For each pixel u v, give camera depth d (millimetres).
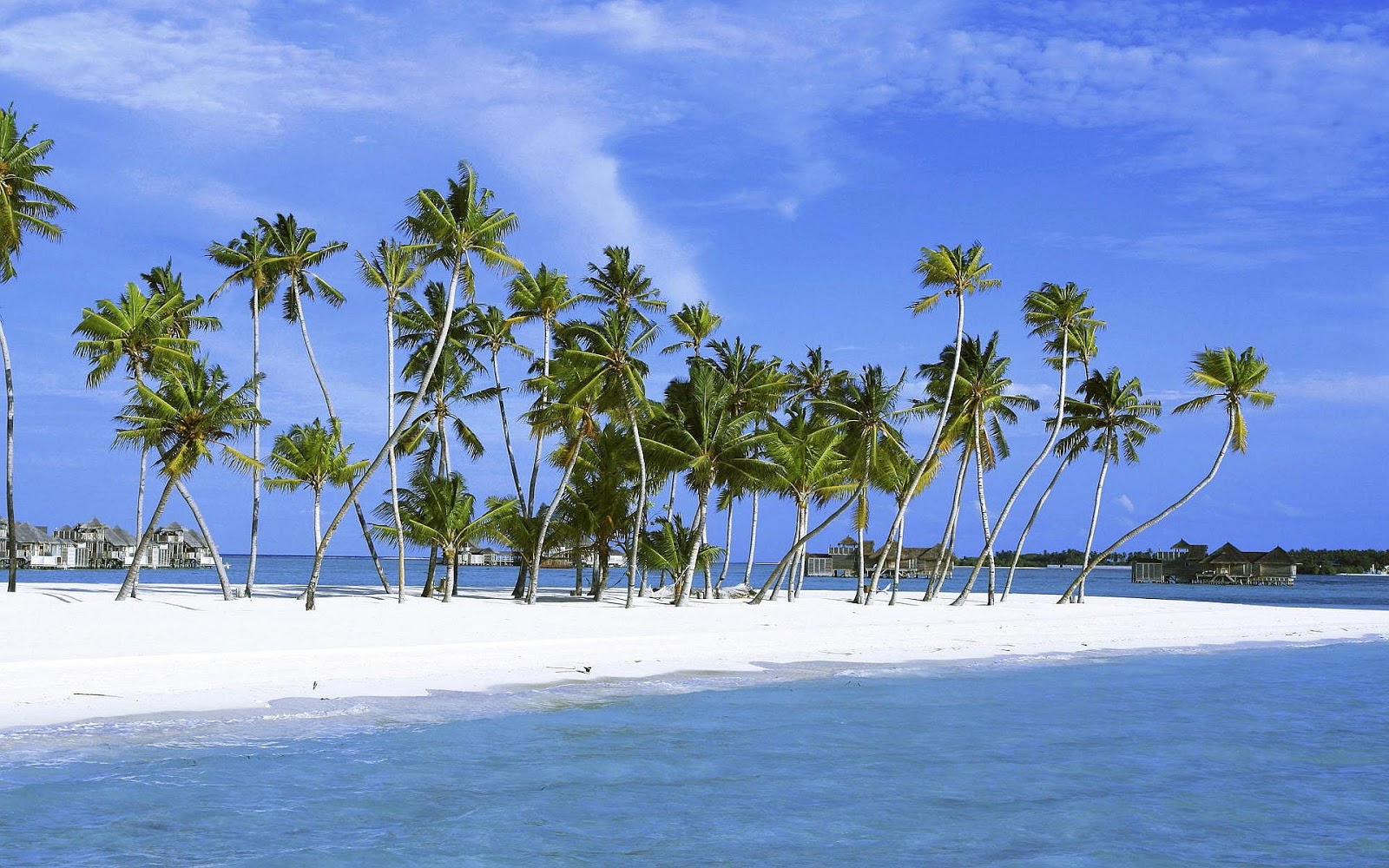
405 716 18859
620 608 44312
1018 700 23047
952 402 51938
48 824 12273
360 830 12461
